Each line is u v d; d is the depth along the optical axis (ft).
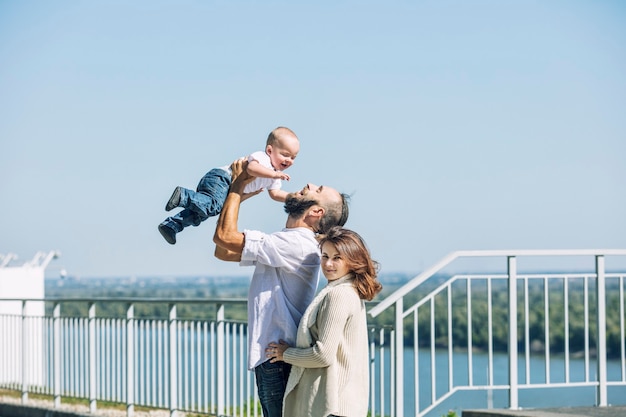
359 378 20.99
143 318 42.83
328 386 20.47
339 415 20.54
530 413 30.17
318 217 22.15
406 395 50.34
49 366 49.03
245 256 21.35
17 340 52.95
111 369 44.68
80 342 46.88
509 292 32.01
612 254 33.17
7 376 53.67
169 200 22.25
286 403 20.99
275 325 21.44
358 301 20.98
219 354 37.99
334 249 21.01
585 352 33.14
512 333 32.01
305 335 20.67
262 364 21.40
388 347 30.89
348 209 22.65
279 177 22.18
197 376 39.37
